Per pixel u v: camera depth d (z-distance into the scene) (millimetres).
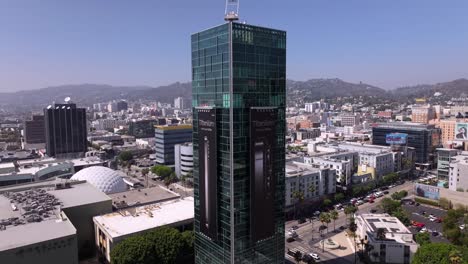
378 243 139000
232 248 106000
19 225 124438
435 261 110375
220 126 107250
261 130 107375
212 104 110125
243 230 107938
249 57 104375
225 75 102938
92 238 153250
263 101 109750
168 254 120312
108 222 144250
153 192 197875
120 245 119562
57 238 113125
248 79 104750
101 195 165250
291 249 154500
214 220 111375
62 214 133625
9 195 163625
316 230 176875
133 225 141000
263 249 113438
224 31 101938
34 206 144125
